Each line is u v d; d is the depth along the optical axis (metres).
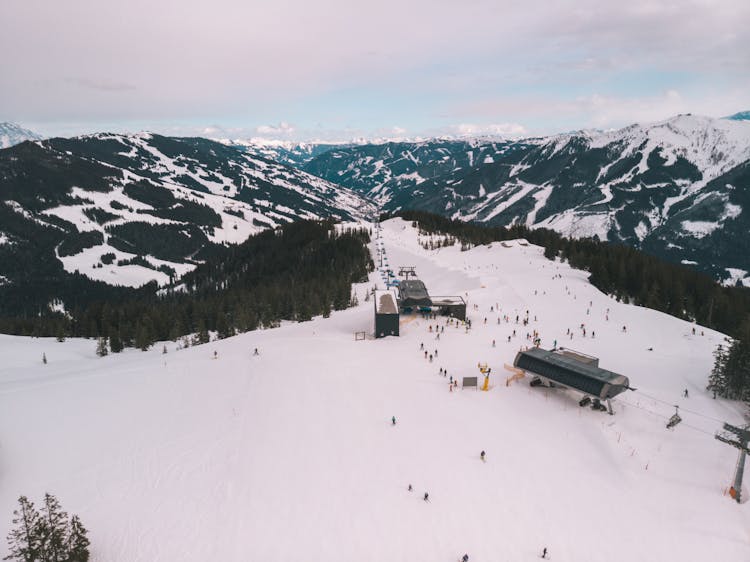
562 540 39.19
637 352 80.00
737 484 43.66
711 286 139.50
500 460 49.56
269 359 80.25
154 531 41.00
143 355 107.56
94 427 59.50
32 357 107.38
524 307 107.81
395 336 92.25
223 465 49.81
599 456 50.34
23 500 37.22
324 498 44.19
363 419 57.91
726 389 64.00
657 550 38.25
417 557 37.56
